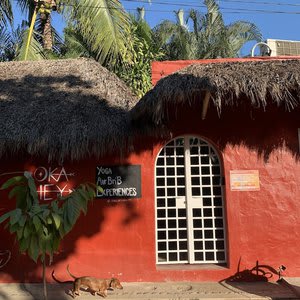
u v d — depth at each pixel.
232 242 7.30
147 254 7.34
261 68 6.20
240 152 7.54
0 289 7.01
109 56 12.25
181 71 6.44
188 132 7.55
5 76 9.12
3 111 7.66
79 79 8.74
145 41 13.55
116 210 7.49
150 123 7.22
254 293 6.48
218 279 7.20
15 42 16.00
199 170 7.75
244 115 7.59
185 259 7.72
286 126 7.55
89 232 7.45
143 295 6.47
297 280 7.01
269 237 7.31
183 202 7.69
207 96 6.38
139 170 7.56
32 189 5.10
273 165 7.50
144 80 12.35
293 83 5.86
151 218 7.45
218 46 20.53
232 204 7.41
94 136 7.11
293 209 7.39
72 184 7.57
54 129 7.16
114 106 7.74
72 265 7.38
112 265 7.36
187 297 6.32
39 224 4.79
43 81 8.77
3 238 7.49
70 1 12.16
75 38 14.50
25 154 7.63
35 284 7.29
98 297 6.42
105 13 11.80
